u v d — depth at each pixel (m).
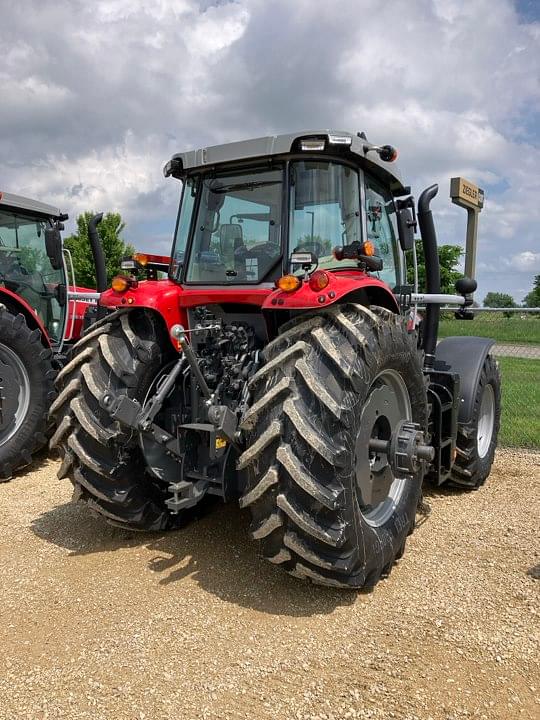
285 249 3.24
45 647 2.53
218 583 3.09
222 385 3.28
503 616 2.81
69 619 2.74
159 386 3.39
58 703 2.19
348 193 3.38
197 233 3.56
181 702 2.20
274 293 2.91
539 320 10.79
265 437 2.65
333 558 2.76
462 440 4.54
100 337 3.40
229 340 3.41
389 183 4.01
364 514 3.16
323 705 2.19
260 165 3.36
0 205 5.89
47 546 3.55
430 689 2.29
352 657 2.48
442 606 2.90
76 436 3.28
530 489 4.77
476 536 3.77
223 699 2.22
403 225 4.07
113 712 2.15
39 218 6.35
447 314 12.29
